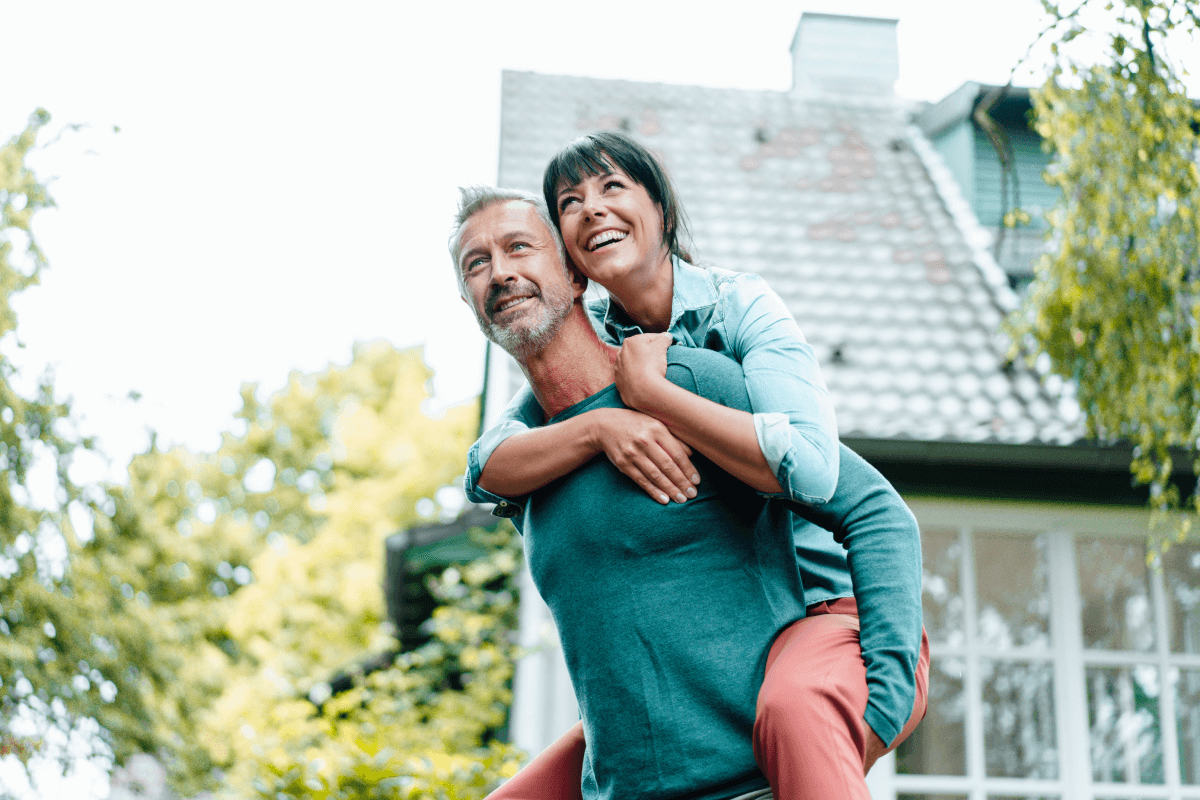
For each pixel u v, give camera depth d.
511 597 6.91
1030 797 5.01
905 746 5.05
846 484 1.61
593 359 1.78
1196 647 5.23
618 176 1.80
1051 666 5.16
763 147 8.03
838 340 6.05
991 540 5.28
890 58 9.31
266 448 21.39
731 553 1.60
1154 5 3.36
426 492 17.41
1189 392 3.93
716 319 1.84
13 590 4.47
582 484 1.64
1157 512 4.66
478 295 1.74
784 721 1.42
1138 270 3.87
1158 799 5.05
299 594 15.88
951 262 6.82
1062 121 3.70
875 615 1.51
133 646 4.90
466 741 6.55
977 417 5.49
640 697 1.54
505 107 8.03
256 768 5.30
